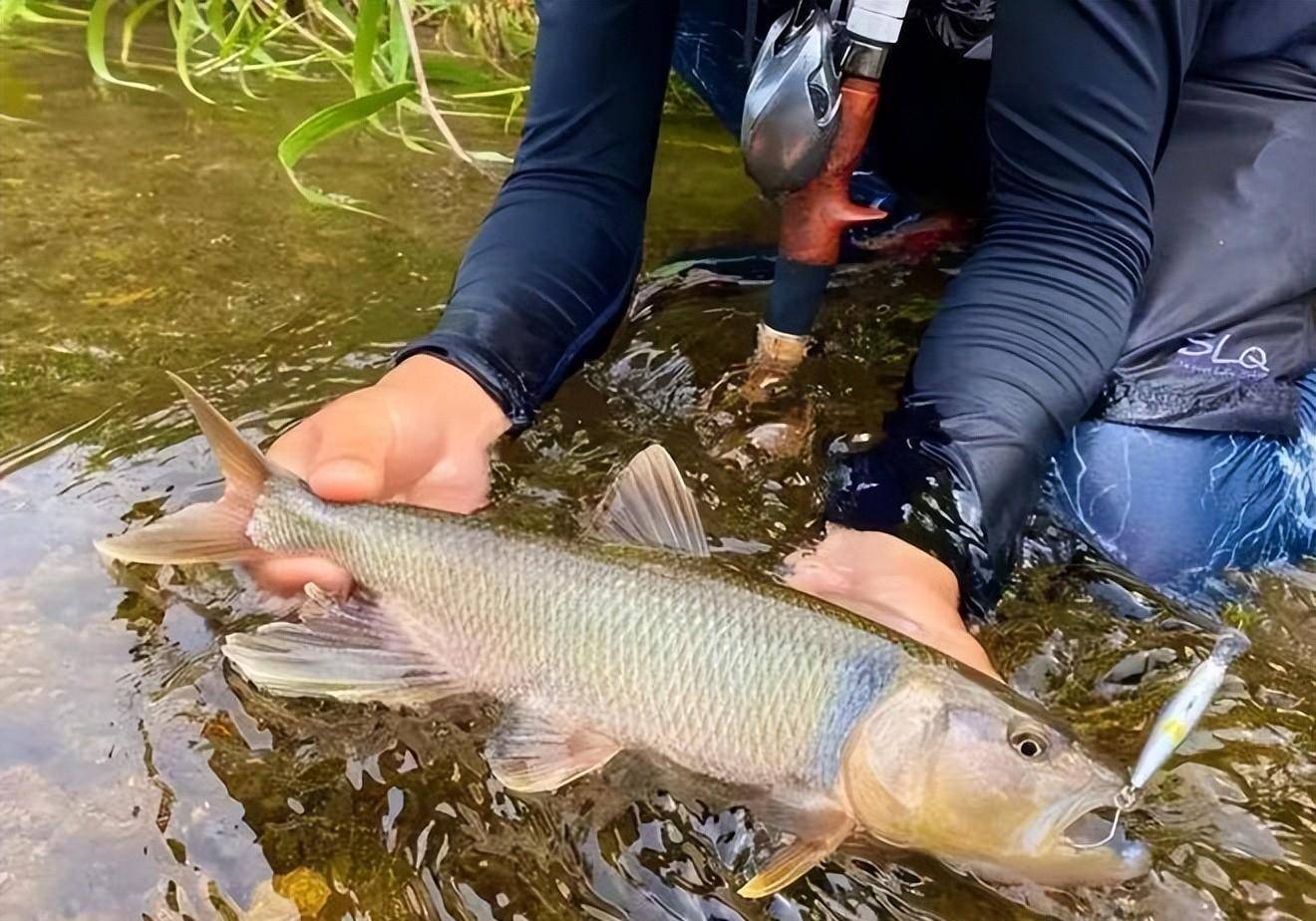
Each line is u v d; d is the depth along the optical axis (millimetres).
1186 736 474
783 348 708
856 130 630
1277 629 604
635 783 482
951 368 612
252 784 472
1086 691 546
